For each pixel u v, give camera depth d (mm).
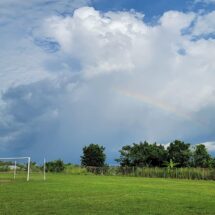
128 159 82625
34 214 16781
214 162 77000
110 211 18266
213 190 33031
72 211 17984
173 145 80438
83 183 39688
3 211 17469
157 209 19250
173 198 24922
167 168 67562
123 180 49156
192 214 17875
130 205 20672
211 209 19625
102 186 35375
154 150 81688
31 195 25188
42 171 74750
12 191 28250
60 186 34281
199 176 62469
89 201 22188
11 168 72188
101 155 91000
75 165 77000
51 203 20781
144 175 68188
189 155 77938
